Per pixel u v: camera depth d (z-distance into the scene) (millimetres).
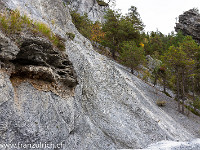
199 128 18891
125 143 10797
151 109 16812
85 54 14406
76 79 11039
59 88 9703
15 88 7664
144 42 47844
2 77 7109
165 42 59188
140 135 11781
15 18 8945
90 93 12164
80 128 9930
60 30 15336
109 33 32562
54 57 9781
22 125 6977
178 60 21312
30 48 8367
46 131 7680
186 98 27562
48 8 16984
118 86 13656
